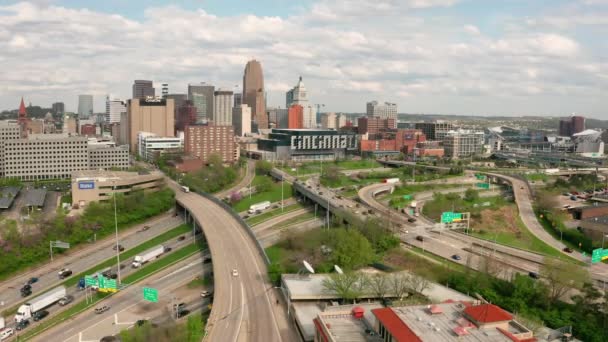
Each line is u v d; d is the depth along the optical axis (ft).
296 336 476.95
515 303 527.81
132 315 605.73
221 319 512.63
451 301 427.33
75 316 605.31
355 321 424.46
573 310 524.93
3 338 555.69
